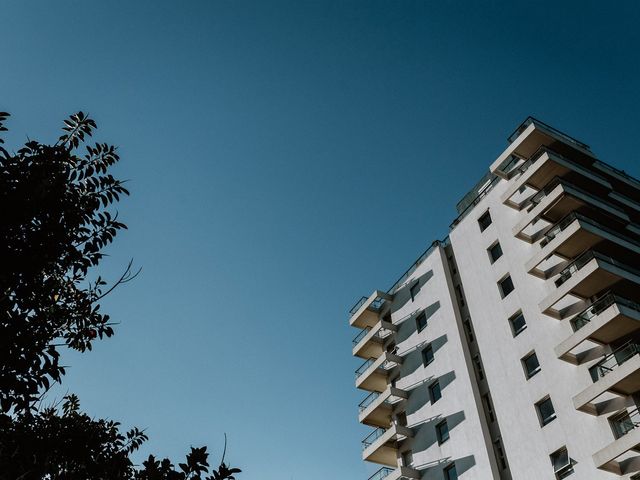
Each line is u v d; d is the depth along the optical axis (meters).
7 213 7.95
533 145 37.00
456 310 37.97
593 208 33.09
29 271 8.06
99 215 9.05
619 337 27.52
